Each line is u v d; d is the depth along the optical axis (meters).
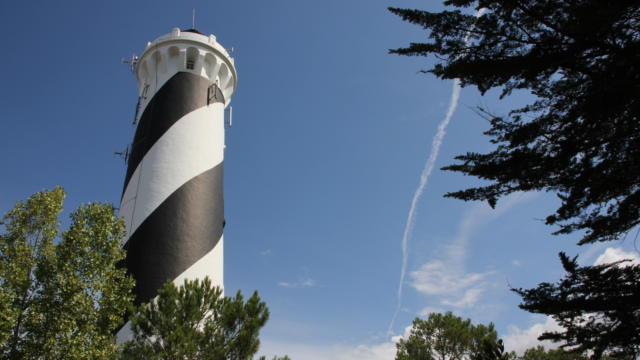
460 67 7.09
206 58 24.91
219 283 20.30
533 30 7.18
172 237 19.47
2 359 11.77
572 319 6.82
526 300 7.00
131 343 13.59
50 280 13.24
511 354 20.00
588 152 7.05
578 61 6.65
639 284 6.27
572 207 7.38
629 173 6.62
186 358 12.79
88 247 13.93
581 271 6.54
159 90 23.62
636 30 6.15
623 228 7.35
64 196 14.75
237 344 13.45
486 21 7.15
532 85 7.65
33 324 12.33
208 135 23.09
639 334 6.19
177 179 21.00
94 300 13.55
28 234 13.87
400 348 25.02
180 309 13.54
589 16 5.88
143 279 18.17
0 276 12.59
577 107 6.61
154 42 24.88
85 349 12.70
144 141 22.36
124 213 20.86
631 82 5.95
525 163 7.18
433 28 7.53
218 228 21.47
